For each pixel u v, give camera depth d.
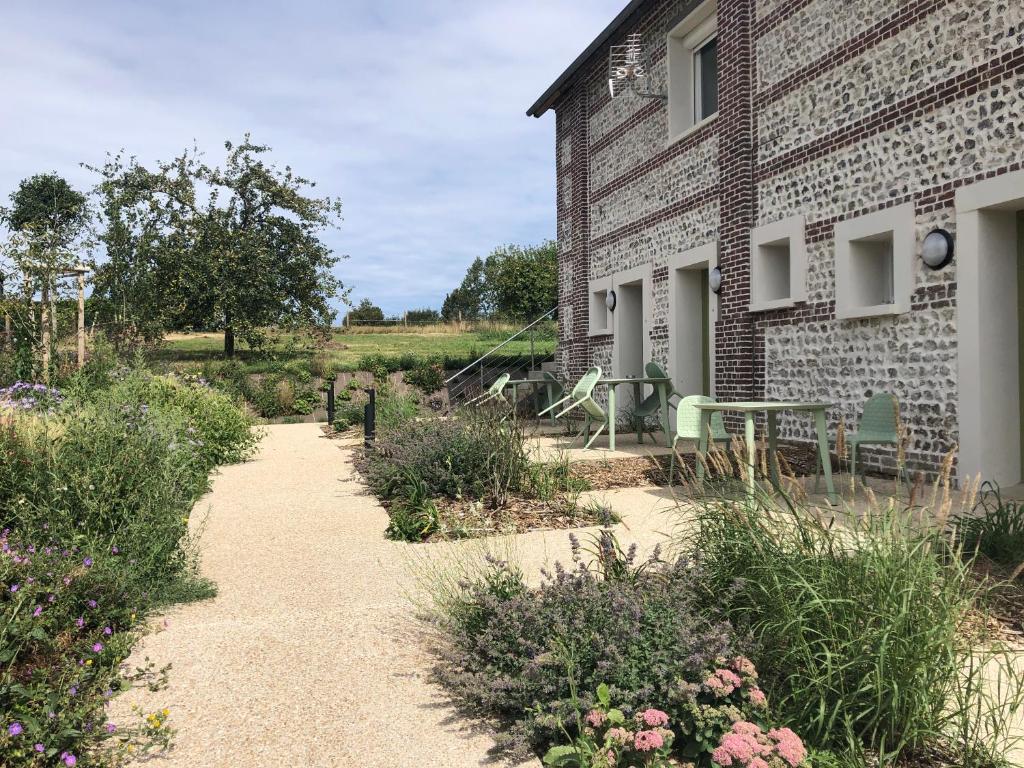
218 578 4.59
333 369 21.02
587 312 14.97
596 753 2.29
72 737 2.46
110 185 22.06
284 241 23.14
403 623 3.73
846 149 8.07
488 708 2.79
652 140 12.32
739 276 9.83
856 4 7.91
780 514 3.23
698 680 2.51
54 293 13.48
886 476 7.39
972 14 6.56
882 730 2.40
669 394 10.11
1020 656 3.00
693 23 11.21
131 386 9.15
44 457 4.72
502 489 6.64
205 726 2.69
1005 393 6.56
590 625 2.78
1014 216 6.62
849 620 2.54
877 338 7.68
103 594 3.63
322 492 7.64
